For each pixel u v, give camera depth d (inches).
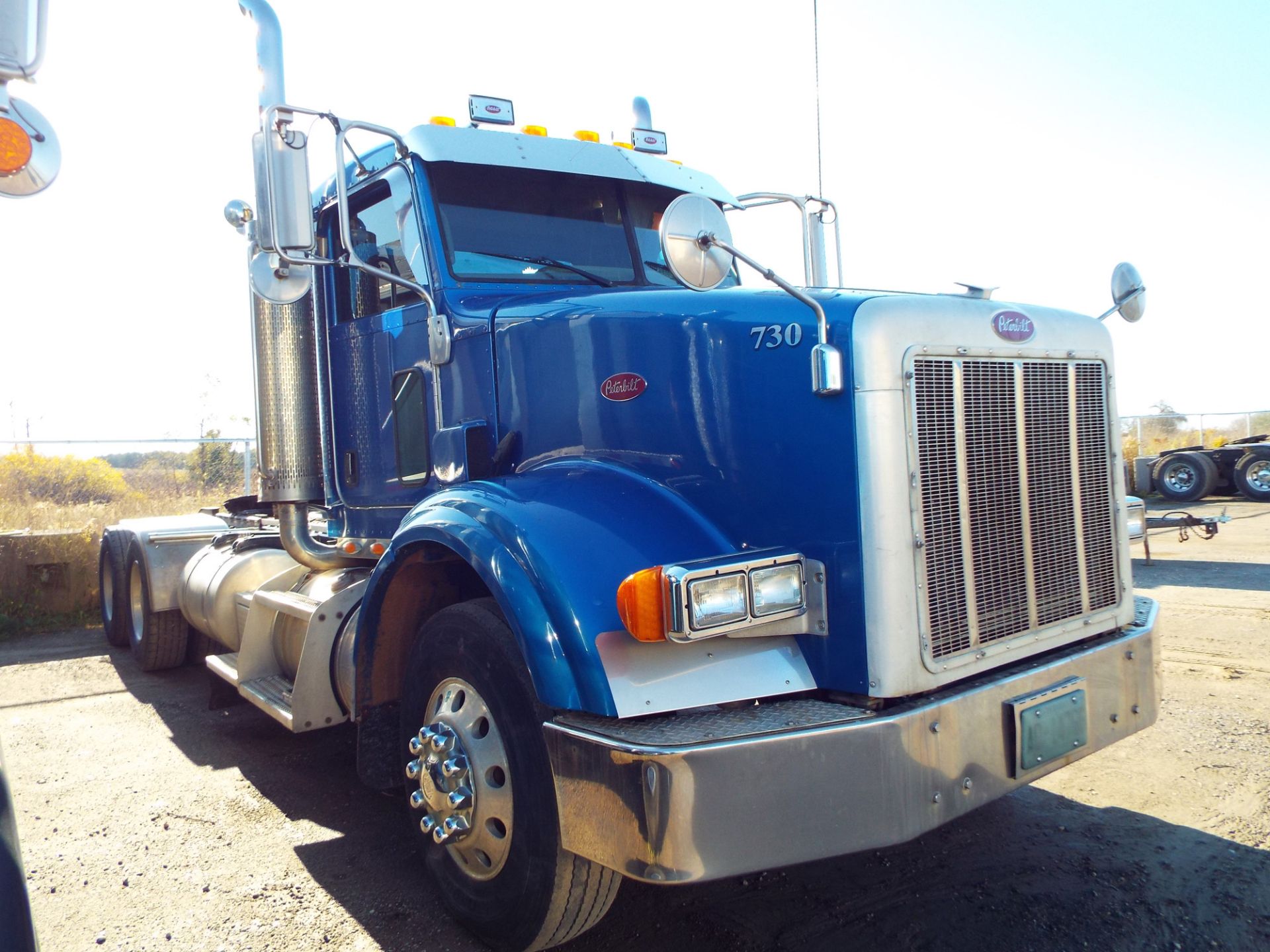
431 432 145.6
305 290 129.6
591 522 100.9
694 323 107.8
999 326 104.1
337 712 145.4
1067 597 110.9
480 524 105.7
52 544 335.0
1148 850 125.5
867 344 93.0
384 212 156.0
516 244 147.9
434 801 111.7
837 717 89.2
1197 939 103.1
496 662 103.7
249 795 160.1
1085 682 108.3
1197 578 329.7
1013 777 98.4
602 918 104.5
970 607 98.7
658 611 88.3
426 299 138.4
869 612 91.7
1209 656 223.5
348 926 113.7
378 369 159.6
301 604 155.9
